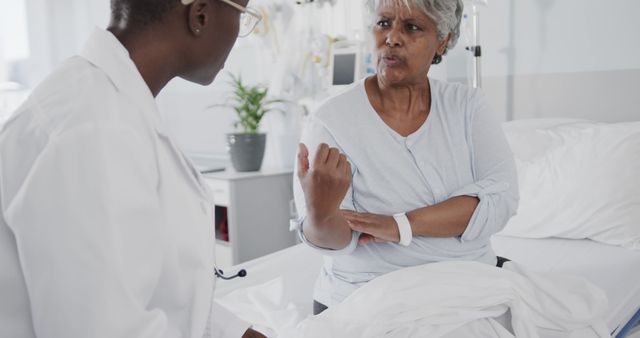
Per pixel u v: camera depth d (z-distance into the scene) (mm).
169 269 681
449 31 1398
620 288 1578
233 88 3650
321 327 1164
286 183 3246
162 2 696
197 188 768
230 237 3010
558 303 1292
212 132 3832
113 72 677
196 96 3906
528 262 1823
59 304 575
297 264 1916
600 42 2322
